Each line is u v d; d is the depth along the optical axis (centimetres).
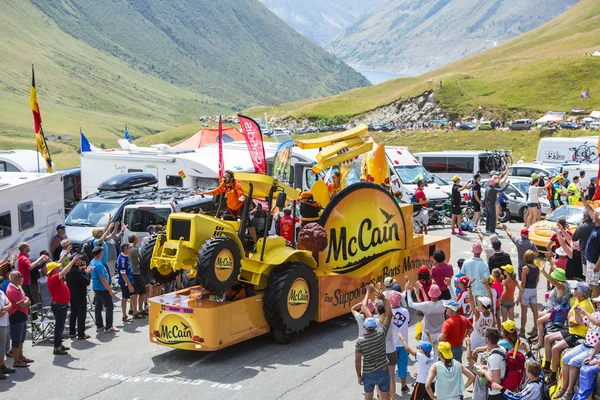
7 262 1204
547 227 1869
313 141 1383
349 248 1348
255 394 1011
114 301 1571
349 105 12319
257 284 1176
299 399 991
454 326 952
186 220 1134
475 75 11619
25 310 1139
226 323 1134
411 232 1508
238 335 1158
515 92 10100
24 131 18038
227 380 1068
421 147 8431
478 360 951
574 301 1062
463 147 8069
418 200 2150
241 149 2588
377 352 898
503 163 3197
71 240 1759
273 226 1422
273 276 1198
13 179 1625
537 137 7838
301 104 16912
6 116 19212
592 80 9869
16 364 1142
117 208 1892
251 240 1210
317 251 1265
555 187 2477
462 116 9856
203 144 2955
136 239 1413
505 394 849
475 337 1041
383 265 1412
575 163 3612
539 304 1448
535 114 9269
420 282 1123
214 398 998
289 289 1196
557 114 8500
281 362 1144
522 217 2608
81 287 1272
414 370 1103
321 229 1259
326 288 1273
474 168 3144
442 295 1177
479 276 1200
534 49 16862
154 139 16862
